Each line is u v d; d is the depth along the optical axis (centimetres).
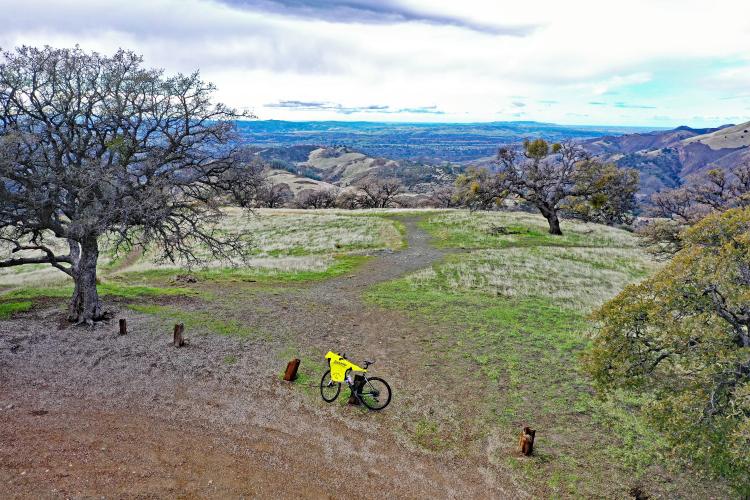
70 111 1631
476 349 1664
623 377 973
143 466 869
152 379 1287
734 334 823
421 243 4103
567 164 4412
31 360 1355
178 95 1653
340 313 2098
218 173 1808
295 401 1217
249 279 2816
